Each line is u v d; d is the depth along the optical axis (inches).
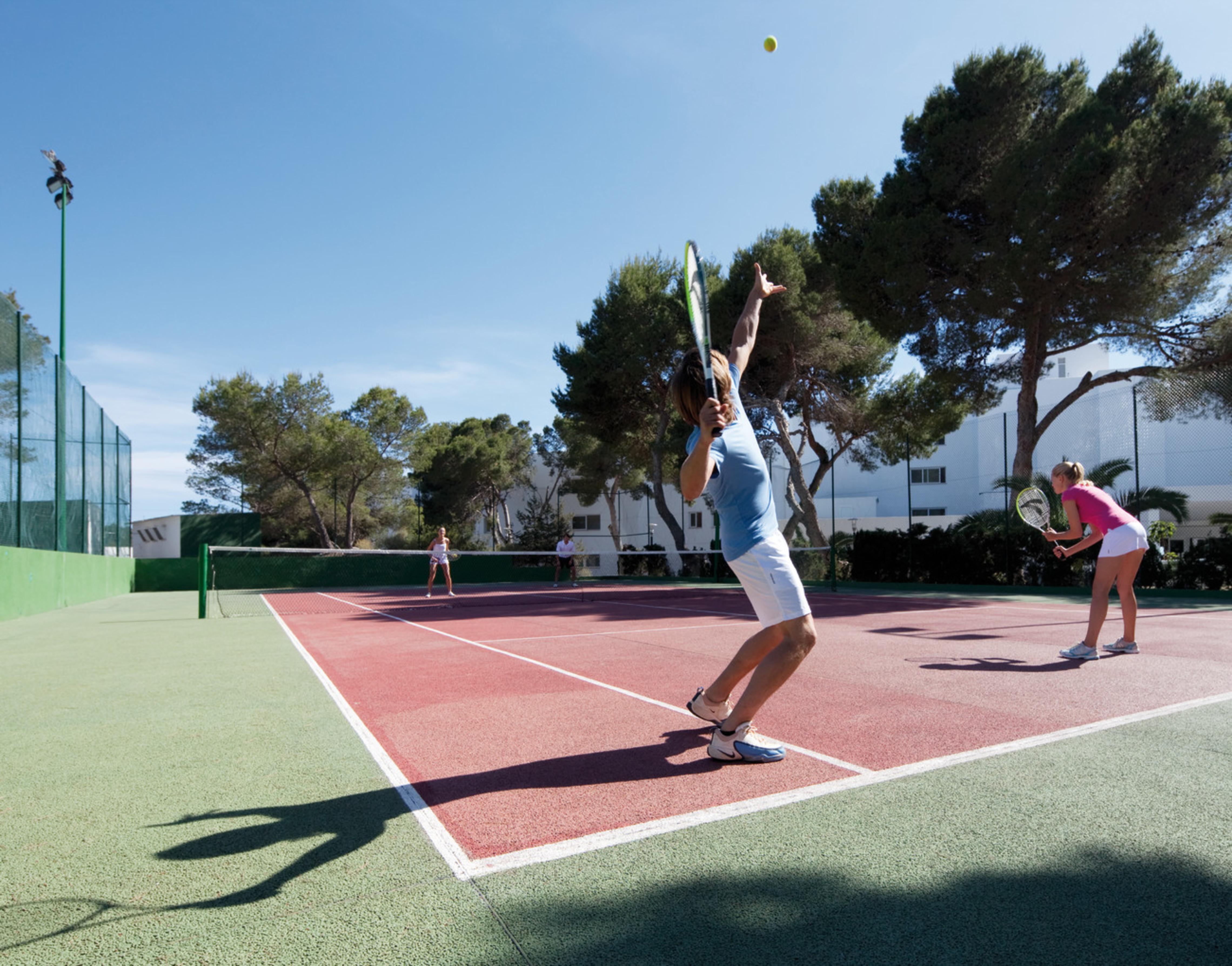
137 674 234.7
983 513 717.9
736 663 129.0
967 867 83.6
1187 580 563.5
